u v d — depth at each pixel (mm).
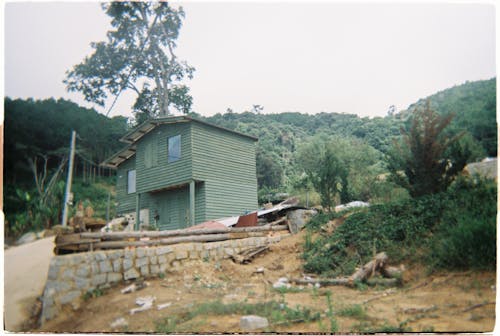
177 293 8344
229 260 10859
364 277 8836
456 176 10750
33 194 10836
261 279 9789
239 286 9094
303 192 26375
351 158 20734
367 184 17734
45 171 11672
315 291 8453
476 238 8336
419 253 9078
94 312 7633
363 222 11008
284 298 7949
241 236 12055
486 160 10742
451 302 7145
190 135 17609
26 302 7754
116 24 28266
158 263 9398
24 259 9055
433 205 10172
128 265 8883
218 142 18828
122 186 22719
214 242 10984
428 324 6348
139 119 29953
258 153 37438
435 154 10773
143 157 19688
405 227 9945
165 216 19484
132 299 7973
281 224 14062
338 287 8797
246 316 6578
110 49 28219
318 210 14531
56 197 11414
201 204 17797
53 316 7523
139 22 28406
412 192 11094
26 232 10391
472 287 7613
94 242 8867
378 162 22672
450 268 8445
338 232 11203
